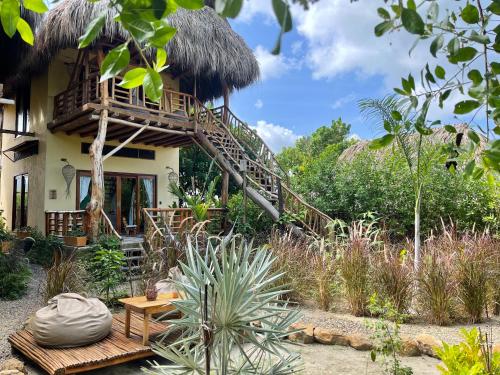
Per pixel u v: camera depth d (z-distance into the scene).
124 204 13.40
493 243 6.36
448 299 5.27
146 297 4.72
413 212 9.99
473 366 2.41
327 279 6.21
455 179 9.62
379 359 4.40
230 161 12.02
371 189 10.70
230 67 11.76
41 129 12.22
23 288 7.32
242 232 10.45
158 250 7.13
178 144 13.87
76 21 9.46
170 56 10.28
